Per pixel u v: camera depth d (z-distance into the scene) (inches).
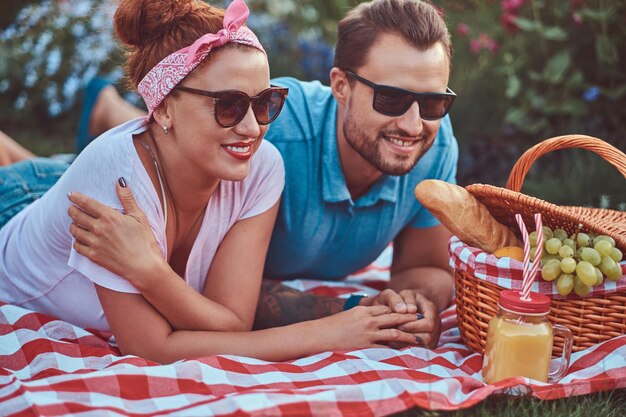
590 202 164.6
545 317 88.4
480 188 98.9
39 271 103.0
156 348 92.0
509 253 94.7
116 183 89.8
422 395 79.7
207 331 94.7
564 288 89.3
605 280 90.7
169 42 87.8
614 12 183.9
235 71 86.0
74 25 228.2
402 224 120.4
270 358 94.9
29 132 237.5
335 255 121.2
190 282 101.7
